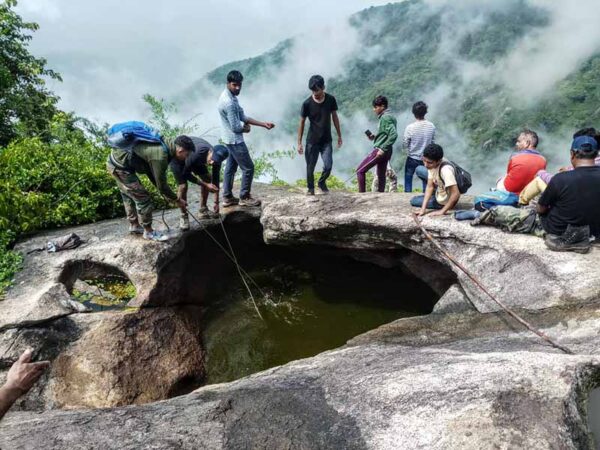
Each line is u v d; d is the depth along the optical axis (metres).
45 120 15.76
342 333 7.19
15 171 8.12
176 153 6.23
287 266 8.70
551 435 2.81
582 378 3.31
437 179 6.19
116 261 6.84
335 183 12.82
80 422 3.50
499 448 2.75
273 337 7.17
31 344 5.49
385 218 6.62
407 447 2.89
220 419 3.42
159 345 6.21
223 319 7.46
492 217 5.77
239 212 8.19
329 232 7.16
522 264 5.24
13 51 15.47
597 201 4.90
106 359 5.68
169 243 7.12
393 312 7.46
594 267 4.86
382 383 3.52
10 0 14.70
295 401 3.53
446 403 3.13
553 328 4.28
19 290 6.21
